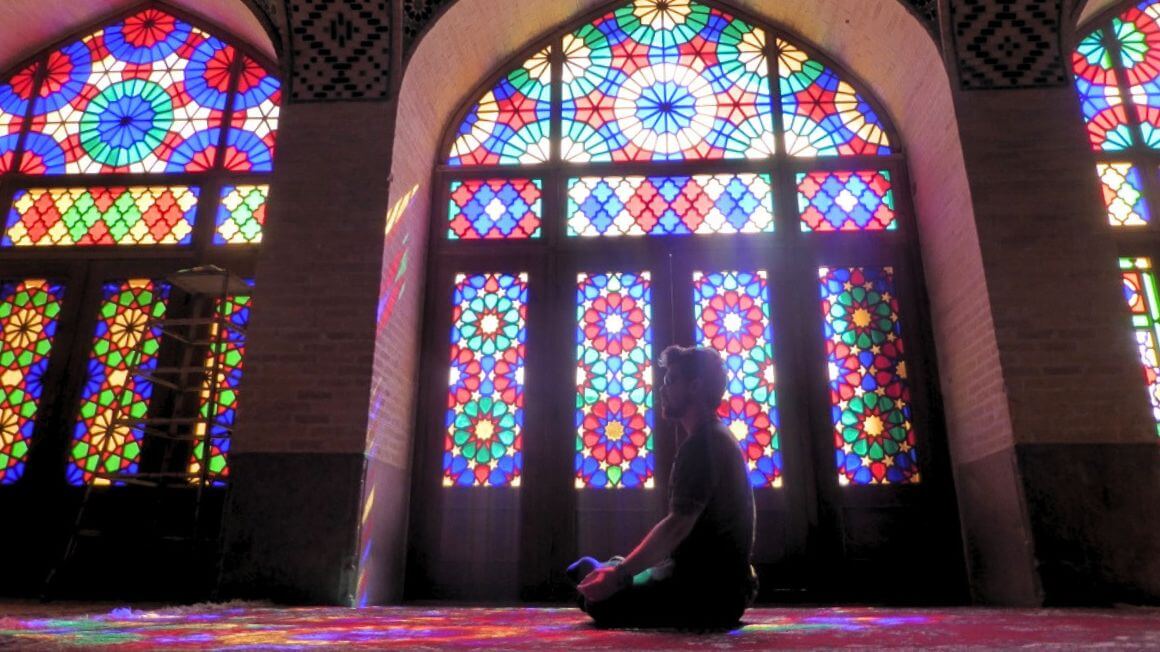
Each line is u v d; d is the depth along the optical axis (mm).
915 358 5238
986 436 4539
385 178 4828
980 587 4684
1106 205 5324
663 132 5793
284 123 4984
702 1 5992
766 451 5137
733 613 2094
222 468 5051
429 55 5230
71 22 5996
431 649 1741
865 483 5055
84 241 5629
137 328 5383
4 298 5527
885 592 4855
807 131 5762
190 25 6059
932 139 5164
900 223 5508
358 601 4266
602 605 2160
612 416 5250
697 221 5598
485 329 5457
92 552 4953
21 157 5820
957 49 4879
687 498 2064
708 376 2217
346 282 4648
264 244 4746
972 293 4648
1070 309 4410
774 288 5430
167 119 5875
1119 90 5574
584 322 5438
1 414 5293
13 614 3314
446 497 5152
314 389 4469
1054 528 4082
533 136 5832
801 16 5719
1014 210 4586
